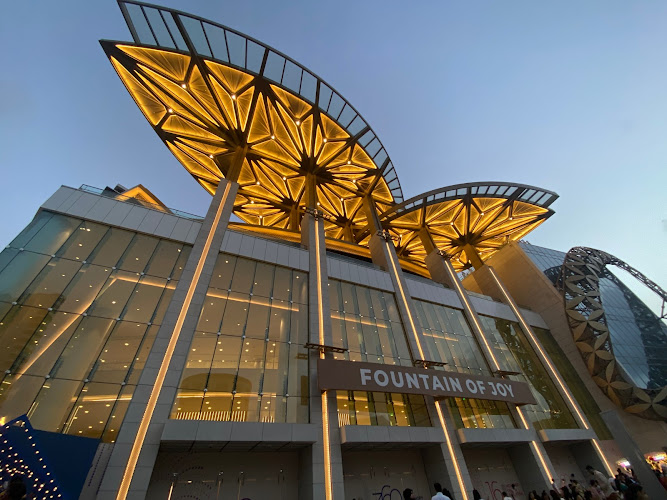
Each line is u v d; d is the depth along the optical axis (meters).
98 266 12.78
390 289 21.67
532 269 34.28
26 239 12.02
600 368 25.91
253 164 31.84
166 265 14.37
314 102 27.28
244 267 16.52
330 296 18.56
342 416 13.77
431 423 15.88
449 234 38.84
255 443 11.41
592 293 29.58
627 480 13.68
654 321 30.30
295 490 12.21
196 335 12.84
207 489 10.92
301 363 14.51
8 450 7.45
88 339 10.91
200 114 26.88
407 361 18.38
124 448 9.45
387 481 14.42
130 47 21.66
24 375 9.39
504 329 26.88
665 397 23.28
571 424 22.39
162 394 10.83
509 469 18.89
